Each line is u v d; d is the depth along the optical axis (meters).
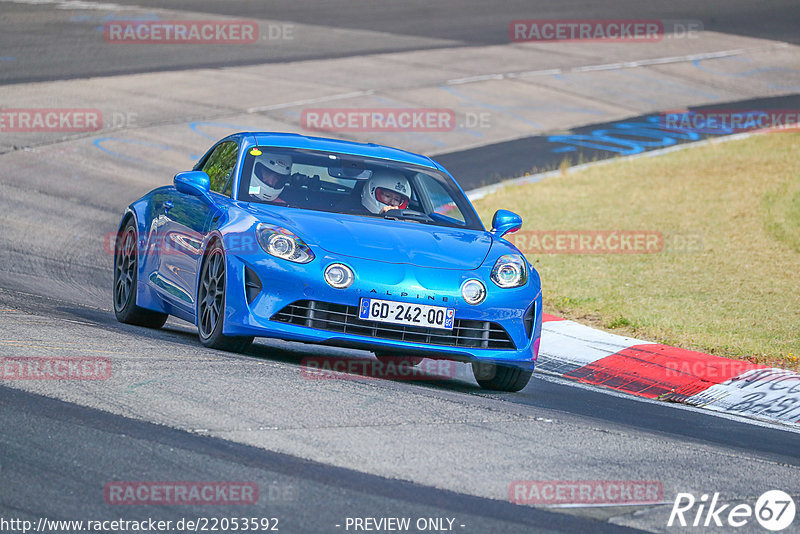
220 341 24.56
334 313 23.36
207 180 27.34
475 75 99.25
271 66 95.81
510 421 20.58
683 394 28.42
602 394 27.17
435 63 103.19
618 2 148.62
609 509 15.63
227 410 18.64
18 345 22.61
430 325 23.72
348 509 14.40
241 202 26.06
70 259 41.09
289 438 17.34
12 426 16.67
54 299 32.47
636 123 85.88
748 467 19.36
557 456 18.28
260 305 23.45
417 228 26.12
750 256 46.50
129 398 18.88
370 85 91.44
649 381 29.36
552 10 139.50
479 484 16.12
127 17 114.38
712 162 68.62
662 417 24.44
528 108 88.56
